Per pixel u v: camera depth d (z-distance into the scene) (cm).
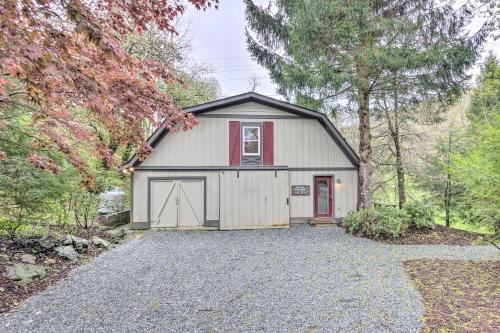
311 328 345
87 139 481
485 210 513
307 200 1090
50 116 424
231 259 643
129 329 344
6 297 423
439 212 1164
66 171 668
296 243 796
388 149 1303
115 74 428
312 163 1092
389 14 892
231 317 374
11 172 559
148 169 1013
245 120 1063
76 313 385
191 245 781
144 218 1009
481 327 331
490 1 858
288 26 932
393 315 373
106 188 973
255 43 1011
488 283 470
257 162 1064
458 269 548
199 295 445
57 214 810
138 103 465
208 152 1042
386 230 836
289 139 1084
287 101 1107
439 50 803
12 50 239
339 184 1100
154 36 1270
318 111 1079
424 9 829
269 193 1050
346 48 858
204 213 1032
